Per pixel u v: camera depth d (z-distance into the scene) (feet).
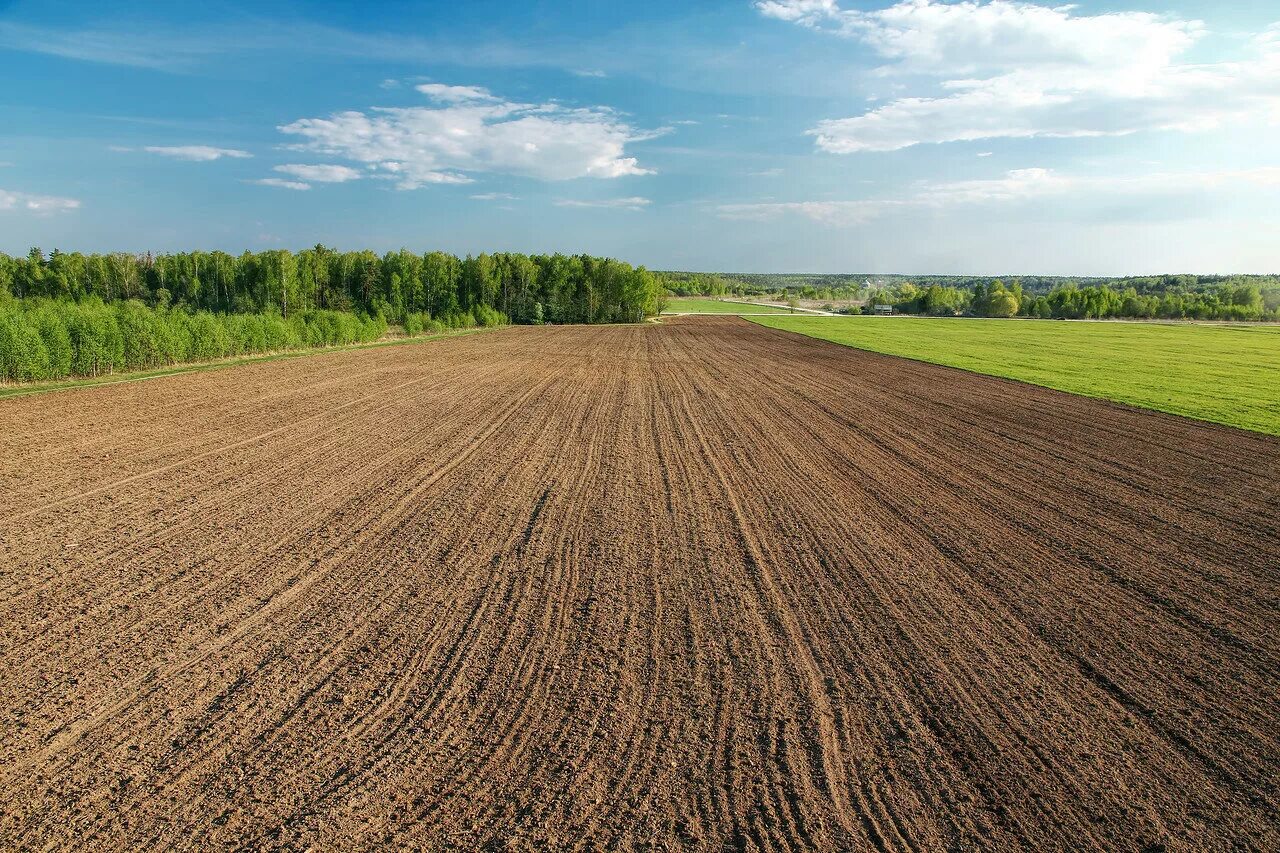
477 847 12.80
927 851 13.20
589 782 14.74
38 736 15.44
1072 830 13.99
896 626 22.76
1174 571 28.60
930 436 57.21
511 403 66.49
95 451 40.96
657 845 13.06
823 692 18.66
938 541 31.22
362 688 17.87
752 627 22.20
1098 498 39.52
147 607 21.74
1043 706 18.51
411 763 15.07
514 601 23.31
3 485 33.63
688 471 42.37
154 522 29.37
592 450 47.34
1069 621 23.70
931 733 17.10
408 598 23.20
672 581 25.55
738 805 14.26
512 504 34.12
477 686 18.17
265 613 21.67
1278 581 27.84
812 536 31.22
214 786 14.12
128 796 13.76
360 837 12.92
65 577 23.65
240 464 39.50
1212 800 15.06
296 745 15.51
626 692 18.22
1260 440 57.88
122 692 17.22
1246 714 18.47
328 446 45.03
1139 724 17.83
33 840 12.54
